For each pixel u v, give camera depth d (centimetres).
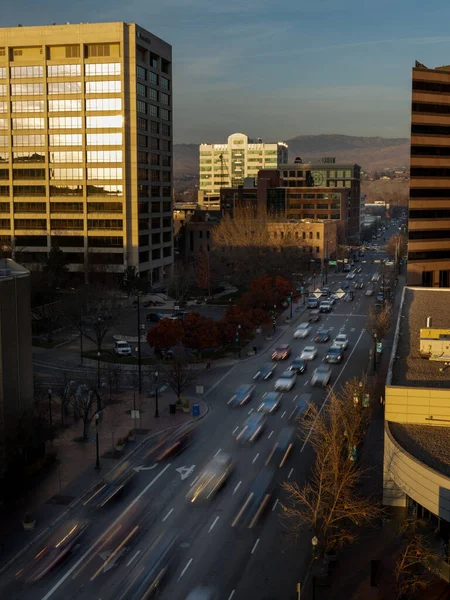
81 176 15225
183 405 7119
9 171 15488
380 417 6625
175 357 8225
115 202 15162
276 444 6031
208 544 4338
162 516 4719
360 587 3822
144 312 13025
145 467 5584
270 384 8006
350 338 10662
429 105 12731
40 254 15125
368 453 5681
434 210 13188
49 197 15400
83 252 15388
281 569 4041
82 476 5416
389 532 4425
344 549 4244
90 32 14700
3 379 5231
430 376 4966
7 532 4519
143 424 6650
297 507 4812
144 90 15550
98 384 7681
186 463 5650
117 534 4472
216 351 9650
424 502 3684
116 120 14925
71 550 4278
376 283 17538
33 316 10856
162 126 16750
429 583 3822
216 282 15738
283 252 15725
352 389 5819
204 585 3878
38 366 8919
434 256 13375
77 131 15125
